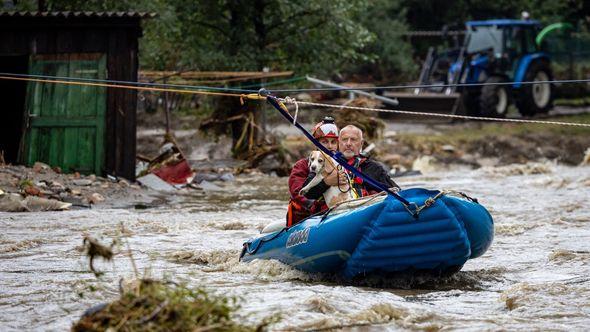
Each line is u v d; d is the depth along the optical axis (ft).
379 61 239.71
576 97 252.62
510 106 243.81
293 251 54.34
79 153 121.08
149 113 200.95
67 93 120.98
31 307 45.70
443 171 173.78
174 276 55.31
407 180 149.07
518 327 40.78
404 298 48.98
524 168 162.50
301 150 180.04
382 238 50.29
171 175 126.00
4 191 101.40
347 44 175.22
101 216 91.30
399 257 51.16
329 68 179.83
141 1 154.61
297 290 49.52
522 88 220.02
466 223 51.42
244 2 167.63
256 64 166.40
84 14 117.80
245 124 162.50
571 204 103.45
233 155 164.55
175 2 166.50
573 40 260.62
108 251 33.30
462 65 218.18
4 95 138.41
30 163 120.37
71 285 51.88
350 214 51.26
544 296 47.14
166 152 129.39
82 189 110.63
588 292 47.91
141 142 187.32
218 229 81.97
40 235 76.43
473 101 222.48
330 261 52.47
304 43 171.42
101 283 52.13
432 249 51.03
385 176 55.47
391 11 268.21
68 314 44.32
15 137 138.10
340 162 50.85
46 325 41.91
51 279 54.29
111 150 120.98
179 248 69.15
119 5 151.74
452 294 50.55
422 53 284.00
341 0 167.43
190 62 165.27
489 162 193.67
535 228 82.99
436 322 42.11
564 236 77.00
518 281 55.26
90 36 120.47
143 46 167.73
